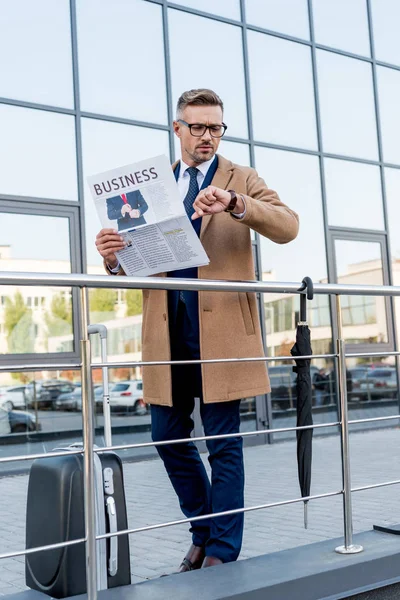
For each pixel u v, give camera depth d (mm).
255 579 2209
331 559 2391
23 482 6281
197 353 2697
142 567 3506
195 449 2836
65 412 6949
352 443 8141
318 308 8867
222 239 2676
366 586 2348
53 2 7449
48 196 7238
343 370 2598
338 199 9258
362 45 9695
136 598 2080
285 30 9055
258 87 8750
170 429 2779
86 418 2068
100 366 2107
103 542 2352
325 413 8820
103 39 7738
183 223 2324
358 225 9398
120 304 7340
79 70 7555
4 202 6973
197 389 2748
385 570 2410
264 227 2533
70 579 2289
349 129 9461
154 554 3771
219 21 8523
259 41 8820
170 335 2707
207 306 2611
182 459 2799
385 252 9617
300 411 2496
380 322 9359
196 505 2818
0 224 6949
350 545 2521
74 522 2316
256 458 7262
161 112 8055
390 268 9609
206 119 2625
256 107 8719
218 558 2527
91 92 7613
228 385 2598
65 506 2320
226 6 8617
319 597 2244
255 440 8320
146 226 2365
